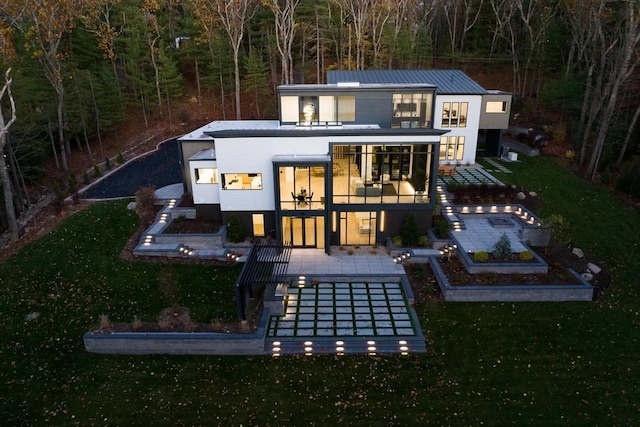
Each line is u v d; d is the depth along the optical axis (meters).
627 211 27.02
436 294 19.88
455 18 53.62
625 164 31.89
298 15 50.59
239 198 23.86
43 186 33.09
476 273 20.50
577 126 37.94
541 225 23.25
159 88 45.66
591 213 26.55
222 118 47.34
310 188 22.83
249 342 16.72
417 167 23.55
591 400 14.35
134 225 25.48
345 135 22.48
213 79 46.62
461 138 34.88
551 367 15.73
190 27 47.66
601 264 22.20
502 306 19.02
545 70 47.62
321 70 54.22
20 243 24.33
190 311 18.69
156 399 14.66
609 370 15.62
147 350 16.95
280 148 22.86
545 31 44.88
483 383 15.08
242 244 23.67
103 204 27.75
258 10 50.31
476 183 30.30
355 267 21.91
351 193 23.44
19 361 16.56
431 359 16.25
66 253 22.95
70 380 15.63
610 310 18.86
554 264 21.23
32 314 19.02
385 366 15.99
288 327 17.94
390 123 26.67
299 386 15.13
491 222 25.83
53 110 34.81
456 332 17.55
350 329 17.77
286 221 23.52
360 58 51.38
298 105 26.30
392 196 23.44
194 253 22.91
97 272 21.52
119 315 18.55
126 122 45.47
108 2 44.97
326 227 22.98
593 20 35.97
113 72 43.22
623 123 33.97
